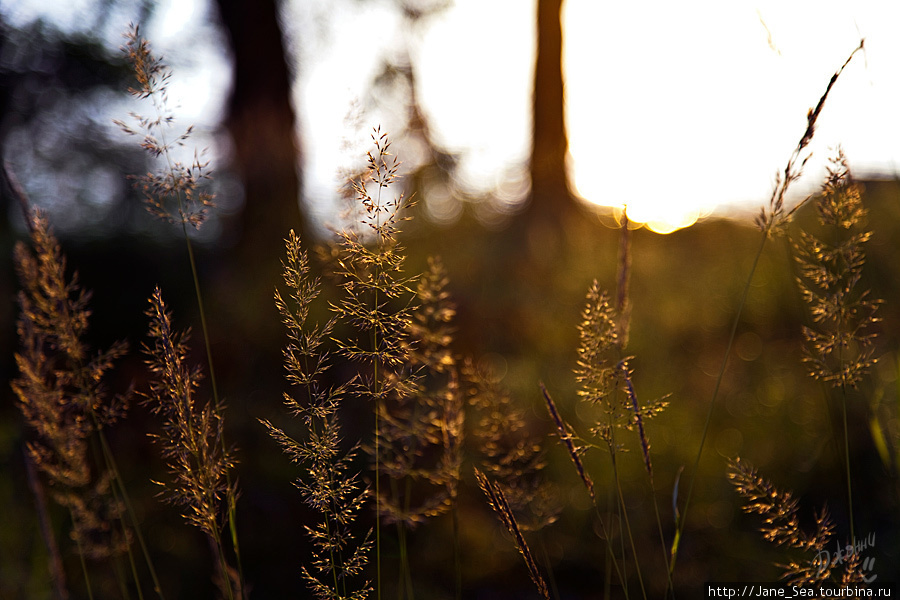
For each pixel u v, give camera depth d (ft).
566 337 13.43
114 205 19.84
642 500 9.01
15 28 18.40
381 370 4.54
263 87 18.57
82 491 8.77
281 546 8.58
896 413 6.11
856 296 5.45
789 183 4.42
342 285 4.14
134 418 10.78
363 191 3.99
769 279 12.80
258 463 9.71
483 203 20.36
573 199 21.75
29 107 19.61
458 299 13.75
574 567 8.32
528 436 9.42
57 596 6.14
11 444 9.32
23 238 14.94
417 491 8.58
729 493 8.80
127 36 4.45
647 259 16.11
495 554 8.49
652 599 7.72
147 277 16.20
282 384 11.35
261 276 14.85
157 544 8.77
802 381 10.87
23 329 5.10
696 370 12.21
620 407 4.57
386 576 7.91
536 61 23.15
